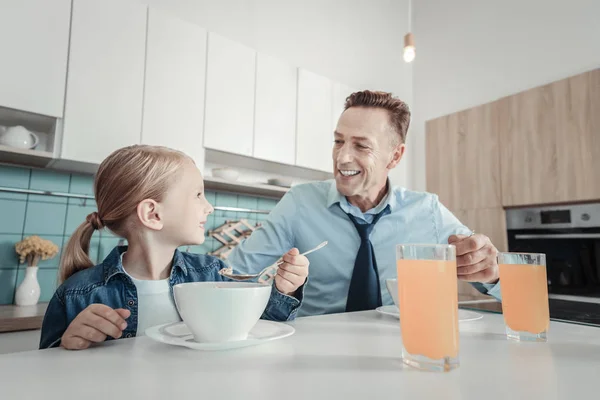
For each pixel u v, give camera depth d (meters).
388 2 3.63
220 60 2.22
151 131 1.94
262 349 0.49
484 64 3.11
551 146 2.39
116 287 0.74
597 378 0.38
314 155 2.62
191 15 2.38
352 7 3.33
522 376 0.38
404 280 0.44
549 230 2.39
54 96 1.68
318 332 0.60
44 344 0.68
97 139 1.78
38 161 1.77
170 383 0.35
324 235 1.21
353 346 0.50
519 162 2.54
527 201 2.48
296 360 0.44
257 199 2.66
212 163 2.47
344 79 3.20
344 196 1.22
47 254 1.75
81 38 1.76
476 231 2.75
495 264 0.79
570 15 2.62
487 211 2.71
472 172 2.82
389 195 1.24
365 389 0.34
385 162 1.17
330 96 2.77
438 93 3.45
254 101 2.35
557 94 2.39
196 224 0.79
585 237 2.24
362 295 1.04
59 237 1.91
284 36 2.85
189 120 2.07
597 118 2.20
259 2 2.74
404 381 0.36
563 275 2.37
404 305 0.43
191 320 0.49
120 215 0.75
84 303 0.71
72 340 0.49
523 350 0.49
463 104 3.23
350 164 1.13
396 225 1.23
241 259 1.19
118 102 1.85
